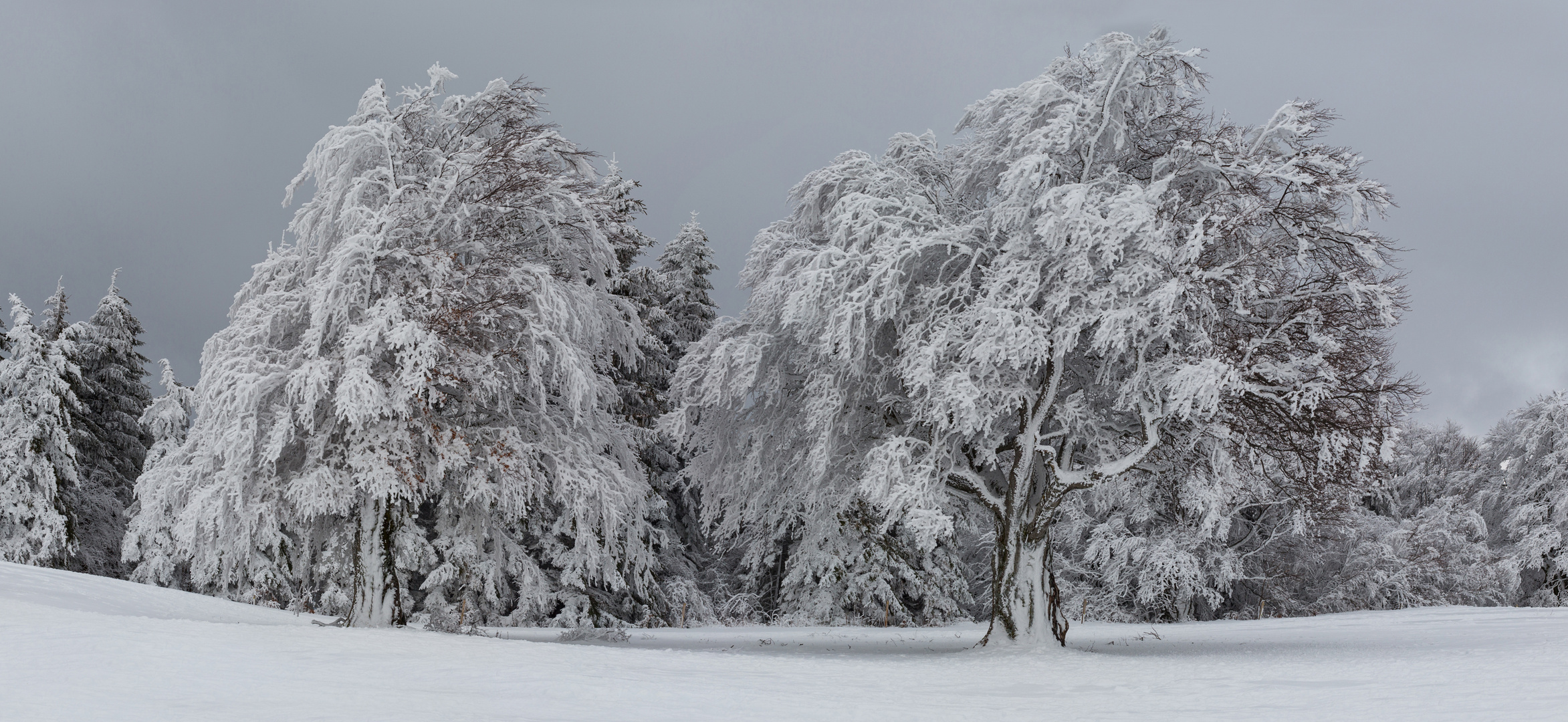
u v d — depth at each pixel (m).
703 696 10.42
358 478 18.97
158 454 42.75
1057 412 19.88
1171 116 20.16
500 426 22.02
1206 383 16.25
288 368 19.66
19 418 41.19
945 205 22.05
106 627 14.16
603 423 24.47
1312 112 19.03
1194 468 22.20
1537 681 10.39
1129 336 17.97
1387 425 18.81
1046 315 18.30
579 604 35.03
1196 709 9.45
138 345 52.06
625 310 25.48
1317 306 18.42
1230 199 18.50
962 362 18.66
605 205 23.98
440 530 33.03
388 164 21.59
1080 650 18.41
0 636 12.47
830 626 39.00
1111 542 42.72
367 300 20.28
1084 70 20.19
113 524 48.69
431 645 15.19
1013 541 20.20
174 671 10.57
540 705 9.20
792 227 23.19
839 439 21.98
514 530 34.88
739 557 47.47
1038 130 18.61
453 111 23.58
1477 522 50.56
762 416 23.02
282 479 19.97
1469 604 46.44
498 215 22.17
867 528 31.50
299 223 22.19
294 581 35.56
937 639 28.44
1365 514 50.09
